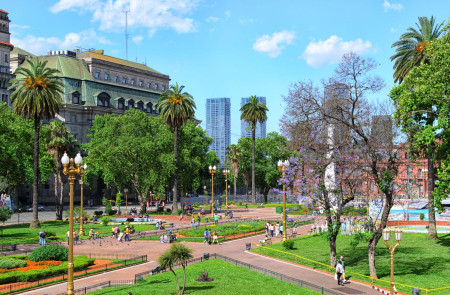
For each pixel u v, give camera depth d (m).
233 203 108.19
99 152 81.62
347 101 31.83
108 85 139.75
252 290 27.00
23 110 60.72
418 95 35.50
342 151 32.34
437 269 31.94
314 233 50.78
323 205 34.34
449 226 53.34
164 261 25.72
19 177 75.31
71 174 25.05
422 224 53.62
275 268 34.44
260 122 99.06
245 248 44.69
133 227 58.91
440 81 33.91
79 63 135.88
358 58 32.00
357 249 41.00
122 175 82.44
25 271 31.23
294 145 33.44
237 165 116.56
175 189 78.69
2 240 48.97
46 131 75.81
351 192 33.22
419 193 91.31
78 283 30.34
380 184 29.91
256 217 73.81
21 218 83.50
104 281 30.69
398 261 35.34
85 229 61.81
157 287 28.00
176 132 78.31
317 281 29.97
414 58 46.94
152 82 159.50
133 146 79.38
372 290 27.39
